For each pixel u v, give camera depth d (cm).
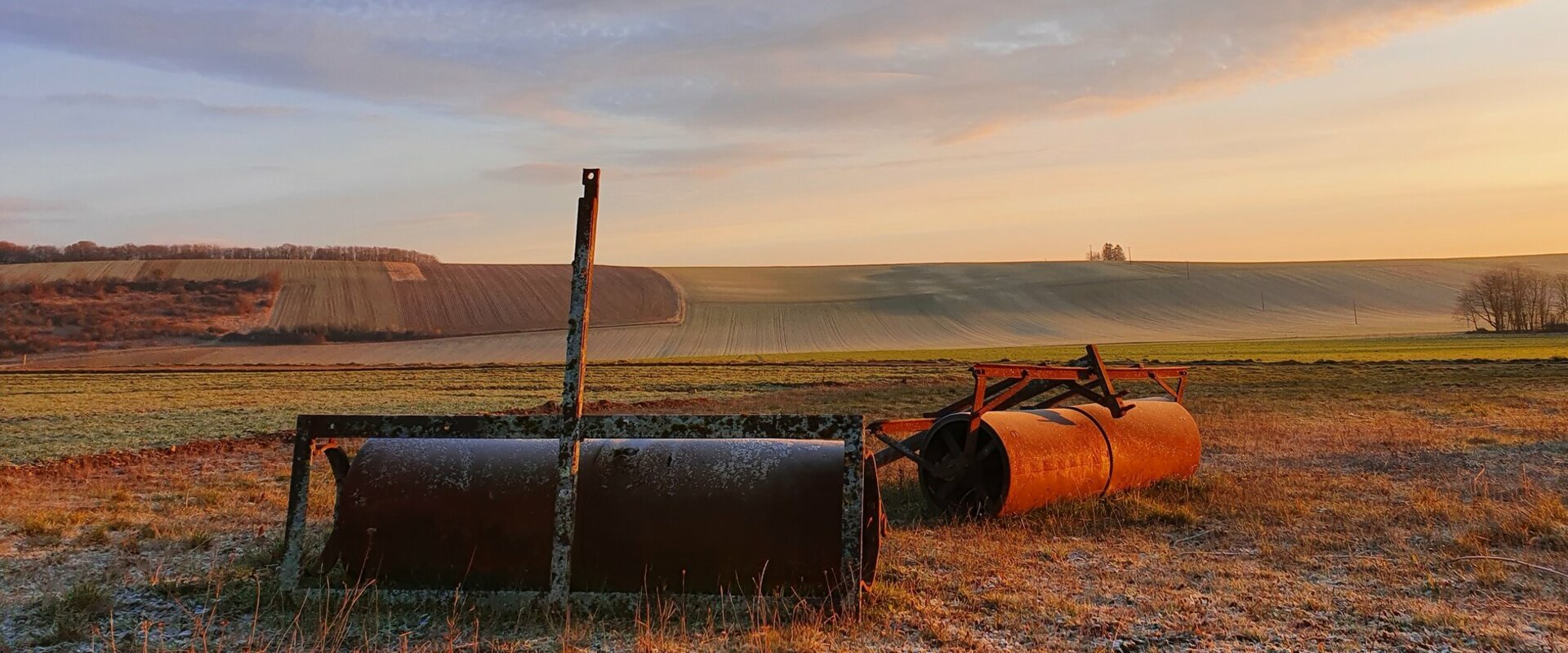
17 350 8506
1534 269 13312
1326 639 561
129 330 9312
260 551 785
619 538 607
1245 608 623
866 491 661
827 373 4762
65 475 1411
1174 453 1107
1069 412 1062
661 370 5359
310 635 560
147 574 722
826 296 12044
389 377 4966
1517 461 1262
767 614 582
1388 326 10631
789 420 597
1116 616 606
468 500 620
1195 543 827
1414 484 1092
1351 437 1598
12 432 2216
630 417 599
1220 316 11631
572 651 527
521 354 8538
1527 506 904
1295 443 1510
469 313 10294
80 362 8044
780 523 605
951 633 572
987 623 595
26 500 1132
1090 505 962
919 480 1089
